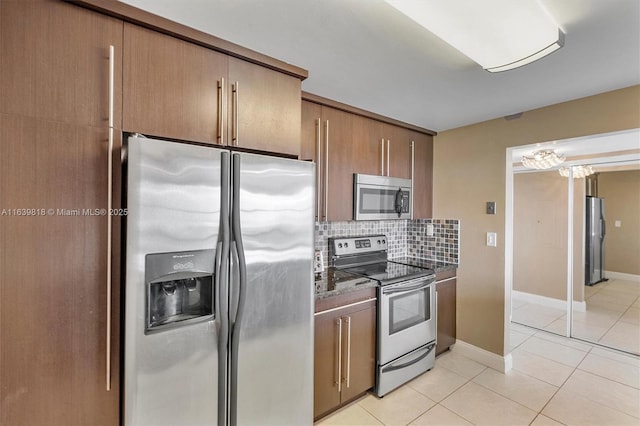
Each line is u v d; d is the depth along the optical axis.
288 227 1.50
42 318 1.07
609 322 3.46
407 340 2.33
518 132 2.48
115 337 1.19
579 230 3.65
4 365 1.01
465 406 2.08
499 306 2.59
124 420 1.17
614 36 1.35
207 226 1.27
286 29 1.34
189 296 1.33
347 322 2.02
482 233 2.72
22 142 1.03
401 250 3.27
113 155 1.18
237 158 1.34
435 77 1.81
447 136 3.01
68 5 1.10
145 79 1.25
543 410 2.04
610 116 1.99
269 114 1.61
